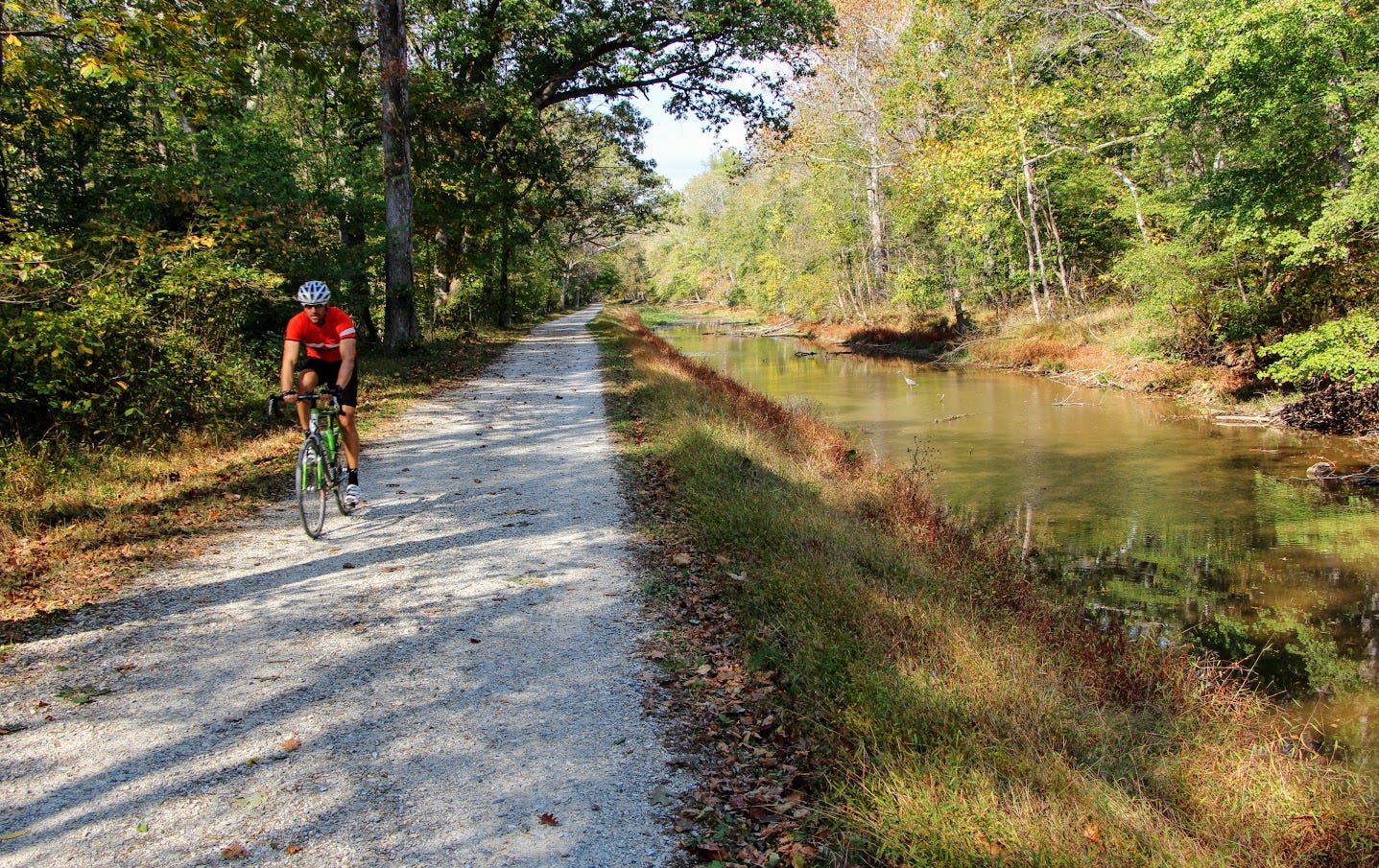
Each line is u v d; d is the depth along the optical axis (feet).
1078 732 13.51
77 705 13.19
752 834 10.32
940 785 10.91
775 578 18.25
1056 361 81.76
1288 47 44.70
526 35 74.28
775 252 189.88
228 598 17.78
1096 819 10.91
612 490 27.12
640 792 11.19
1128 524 32.94
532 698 13.71
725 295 293.84
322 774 11.49
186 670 14.48
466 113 70.38
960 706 13.15
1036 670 15.70
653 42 78.38
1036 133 90.43
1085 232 102.47
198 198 40.78
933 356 104.63
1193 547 30.09
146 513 23.29
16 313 26.21
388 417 39.81
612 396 47.70
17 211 39.19
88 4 32.40
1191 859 10.56
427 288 76.69
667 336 167.63
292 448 31.91
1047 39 89.20
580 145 114.62
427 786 11.25
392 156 59.52
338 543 21.61
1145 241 71.26
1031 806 10.69
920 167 96.89
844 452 41.19
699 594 18.31
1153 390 65.72
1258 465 41.93
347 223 59.47
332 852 9.87
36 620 16.33
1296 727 18.02
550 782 11.40
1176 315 66.18
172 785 11.18
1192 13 49.16
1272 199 51.21
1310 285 54.03
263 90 54.70
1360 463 41.47
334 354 22.63
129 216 39.96
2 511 22.31
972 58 91.97
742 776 11.62
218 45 33.68
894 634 15.90
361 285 60.90
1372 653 21.63
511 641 15.89
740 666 14.92
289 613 17.06
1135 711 16.07
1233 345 62.13
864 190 140.36
